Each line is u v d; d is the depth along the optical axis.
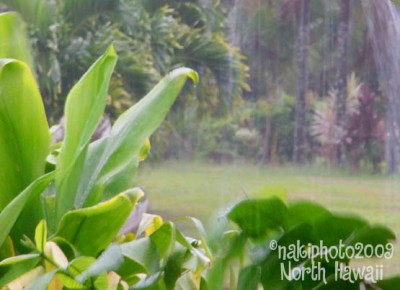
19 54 4.83
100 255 4.39
